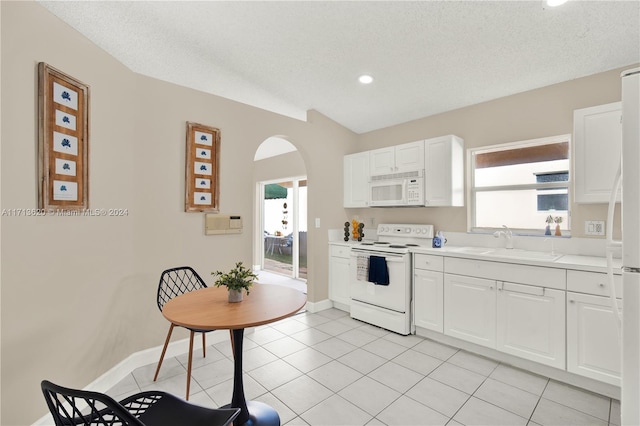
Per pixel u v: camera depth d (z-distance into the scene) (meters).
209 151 2.83
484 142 3.15
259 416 1.81
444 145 3.12
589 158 2.22
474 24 2.12
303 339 2.99
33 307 1.63
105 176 2.13
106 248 2.15
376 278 3.21
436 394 2.08
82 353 1.95
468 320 2.65
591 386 2.10
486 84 2.84
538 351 2.27
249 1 2.01
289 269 5.78
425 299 2.96
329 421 1.82
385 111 3.61
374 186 3.73
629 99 1.20
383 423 1.80
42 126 1.64
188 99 2.71
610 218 1.34
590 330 2.05
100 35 2.33
